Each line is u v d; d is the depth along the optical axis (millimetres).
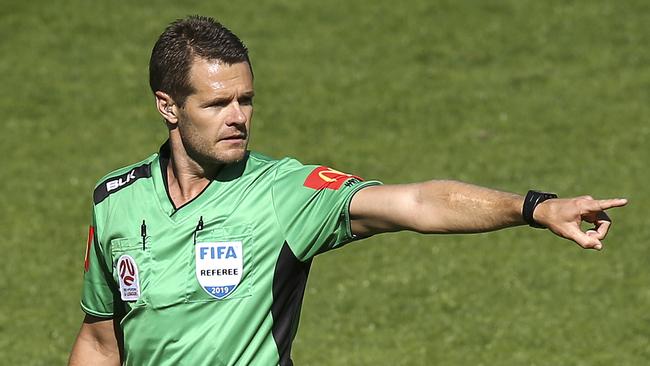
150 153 48062
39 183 45219
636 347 32344
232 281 14633
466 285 36750
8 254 39500
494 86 53844
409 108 51875
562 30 58625
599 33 58344
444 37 58156
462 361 31641
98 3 60625
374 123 50562
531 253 38969
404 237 40625
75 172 46281
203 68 14266
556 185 44594
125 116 51250
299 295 15055
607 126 49844
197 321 14750
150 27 58625
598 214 12312
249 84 14500
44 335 33656
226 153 14430
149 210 14938
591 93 53031
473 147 48281
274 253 14656
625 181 44719
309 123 50438
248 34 58312
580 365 31312
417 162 47062
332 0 60812
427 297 35938
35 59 56000
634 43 57500
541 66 55656
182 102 14445
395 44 57625
